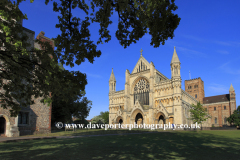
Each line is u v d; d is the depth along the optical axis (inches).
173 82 2696.9
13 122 1425.9
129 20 612.7
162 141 1041.5
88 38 558.6
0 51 513.7
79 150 693.3
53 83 585.0
